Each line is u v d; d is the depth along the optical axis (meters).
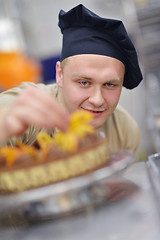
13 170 0.73
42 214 0.70
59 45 4.31
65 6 4.21
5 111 0.77
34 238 0.61
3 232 0.67
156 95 2.68
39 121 0.70
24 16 4.24
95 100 1.17
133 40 3.06
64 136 0.73
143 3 2.94
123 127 1.59
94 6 3.91
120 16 3.79
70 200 0.70
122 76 1.24
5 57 3.36
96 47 1.17
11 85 3.33
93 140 0.78
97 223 0.63
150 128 2.64
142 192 0.74
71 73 1.20
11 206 0.75
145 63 3.02
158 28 2.94
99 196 0.73
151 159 0.94
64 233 0.61
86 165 0.74
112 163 0.77
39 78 3.72
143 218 0.62
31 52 4.24
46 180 0.73
